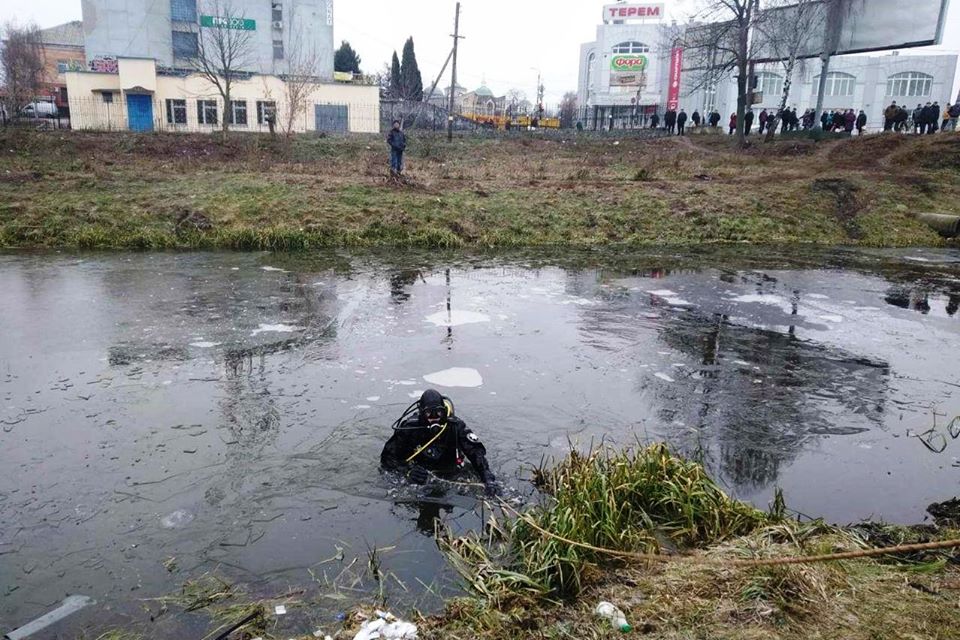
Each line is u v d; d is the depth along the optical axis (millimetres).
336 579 3877
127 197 15578
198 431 5730
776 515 4336
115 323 8750
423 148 27328
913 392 6977
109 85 34969
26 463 5145
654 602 3455
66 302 9680
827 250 15945
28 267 11875
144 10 41031
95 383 6746
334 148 25703
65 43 58875
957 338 8930
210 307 9648
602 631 3248
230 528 4371
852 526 4422
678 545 4117
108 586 3803
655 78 57750
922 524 4512
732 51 29891
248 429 5781
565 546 3785
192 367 7258
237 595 3730
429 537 4324
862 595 3451
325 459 5270
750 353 8188
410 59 56438
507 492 4805
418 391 6699
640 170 21641
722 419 6234
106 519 4449
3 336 8117
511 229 16266
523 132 35156
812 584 3484
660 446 4773
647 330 9078
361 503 4691
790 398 6770
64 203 14898
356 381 6945
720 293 11352
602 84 58906
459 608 3504
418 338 8469
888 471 5301
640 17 58781
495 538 4250
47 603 3658
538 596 3570
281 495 4762
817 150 26812
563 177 21422
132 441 5535
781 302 10789
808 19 30891
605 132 36625
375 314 9531
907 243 17047
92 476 4977
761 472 5258
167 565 3990
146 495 4734
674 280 12328
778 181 20672
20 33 45031
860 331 9211
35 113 40875
